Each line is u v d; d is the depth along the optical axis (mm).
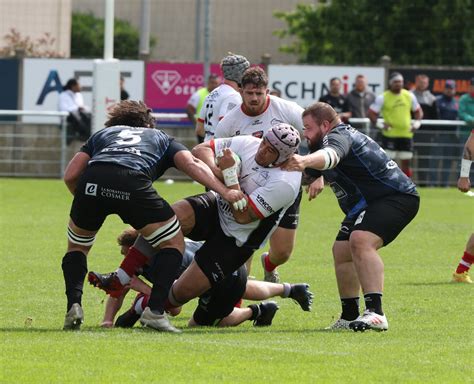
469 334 21766
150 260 22000
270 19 107125
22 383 16594
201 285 22328
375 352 19438
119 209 21203
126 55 103438
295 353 19188
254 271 32125
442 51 77188
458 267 30172
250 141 22516
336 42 82250
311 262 33781
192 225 22422
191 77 66500
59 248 35812
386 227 22062
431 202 54469
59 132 62844
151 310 21312
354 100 60656
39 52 88688
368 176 22234
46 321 23047
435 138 61625
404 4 77875
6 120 63438
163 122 64188
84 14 110250
